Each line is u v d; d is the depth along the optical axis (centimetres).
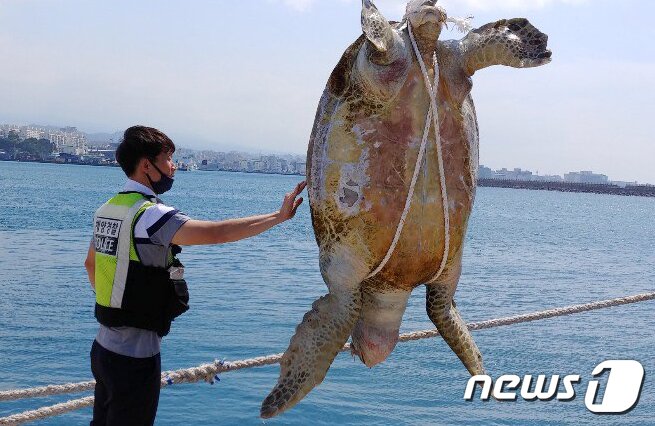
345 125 412
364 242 413
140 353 443
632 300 784
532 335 2122
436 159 411
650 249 5956
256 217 432
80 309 2142
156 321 439
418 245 415
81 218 5306
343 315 430
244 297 2522
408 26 411
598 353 1933
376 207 406
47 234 4219
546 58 405
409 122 406
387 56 397
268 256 3856
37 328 1880
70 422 1255
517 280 3462
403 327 2073
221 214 6850
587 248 5706
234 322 2073
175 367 1596
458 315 489
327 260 429
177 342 1808
